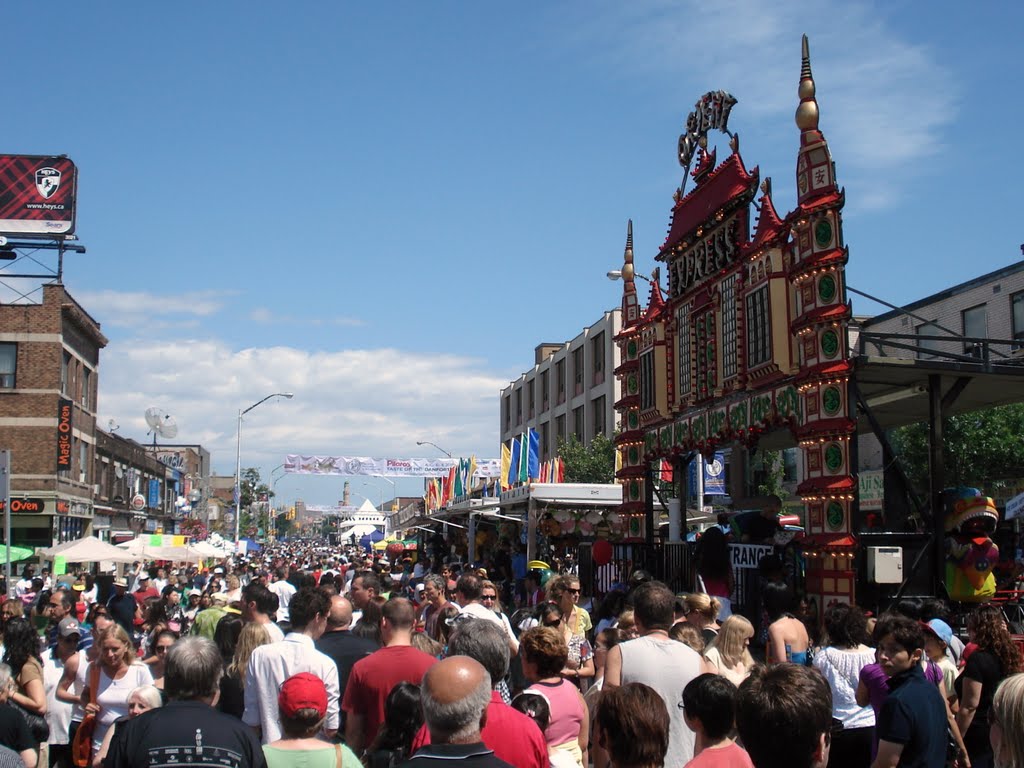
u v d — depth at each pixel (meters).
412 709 6.06
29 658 8.59
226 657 9.21
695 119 18.28
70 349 39.84
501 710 5.59
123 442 51.22
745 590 14.48
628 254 21.64
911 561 13.28
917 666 6.23
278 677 7.25
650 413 19.83
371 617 9.46
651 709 4.84
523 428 72.50
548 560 23.12
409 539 57.66
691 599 9.32
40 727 8.50
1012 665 7.23
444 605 11.05
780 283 14.88
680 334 18.83
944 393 14.92
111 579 18.66
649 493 20.27
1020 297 29.77
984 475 30.22
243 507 121.50
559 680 6.58
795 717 4.01
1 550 26.86
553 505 21.94
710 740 4.91
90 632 11.08
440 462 55.47
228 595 17.38
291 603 7.78
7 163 39.38
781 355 14.66
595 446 49.34
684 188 18.77
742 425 16.23
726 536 15.65
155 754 5.16
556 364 64.56
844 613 7.81
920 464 30.77
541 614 10.23
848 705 7.57
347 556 50.06
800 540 13.80
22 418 37.28
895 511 13.93
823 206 13.57
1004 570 14.51
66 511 38.66
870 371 13.80
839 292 13.52
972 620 7.43
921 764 5.88
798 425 14.41
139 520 56.00
